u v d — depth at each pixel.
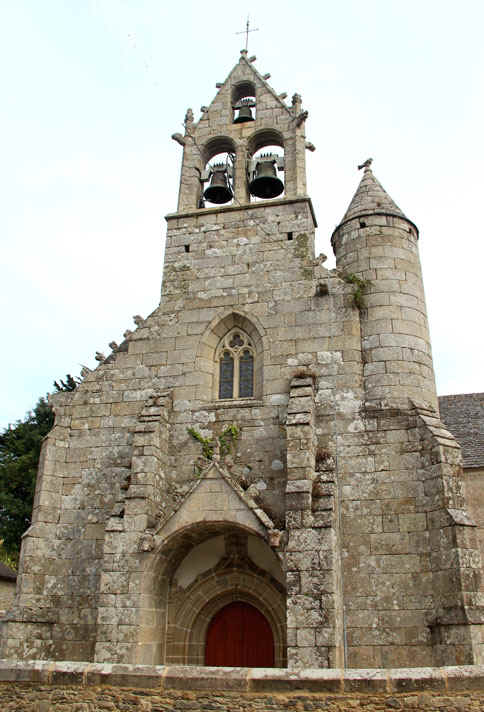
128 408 18.25
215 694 8.91
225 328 18.89
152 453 16.20
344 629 14.38
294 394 16.50
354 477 15.80
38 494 17.47
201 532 15.66
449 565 14.17
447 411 26.14
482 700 8.02
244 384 18.33
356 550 15.07
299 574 13.53
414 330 17.61
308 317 17.92
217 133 22.09
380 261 18.39
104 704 9.27
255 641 16.16
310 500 14.24
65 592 16.42
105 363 18.98
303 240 19.09
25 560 16.50
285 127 21.44
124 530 15.23
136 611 14.41
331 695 8.52
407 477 15.49
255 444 16.83
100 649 14.18
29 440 40.19
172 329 18.95
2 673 9.91
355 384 16.81
